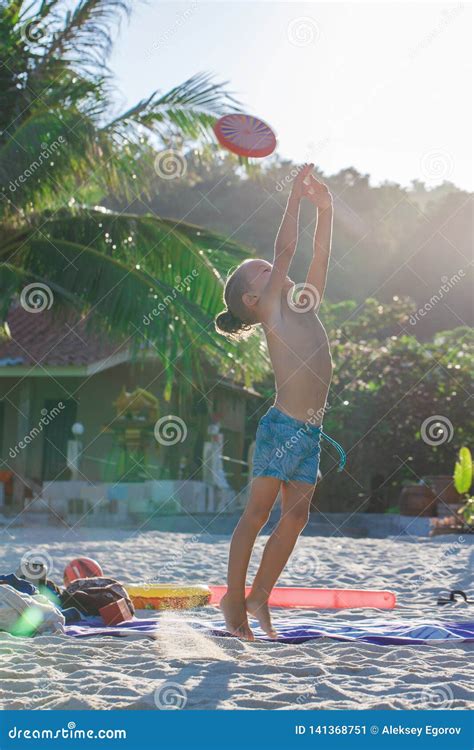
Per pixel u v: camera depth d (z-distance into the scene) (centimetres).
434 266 3778
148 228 1292
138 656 431
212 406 2109
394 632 521
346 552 1148
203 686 369
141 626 538
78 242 1288
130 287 1219
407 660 435
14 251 1277
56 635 502
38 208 1293
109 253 1289
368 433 2091
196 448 2064
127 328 1212
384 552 1152
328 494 2061
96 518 1736
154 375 2048
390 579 859
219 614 612
